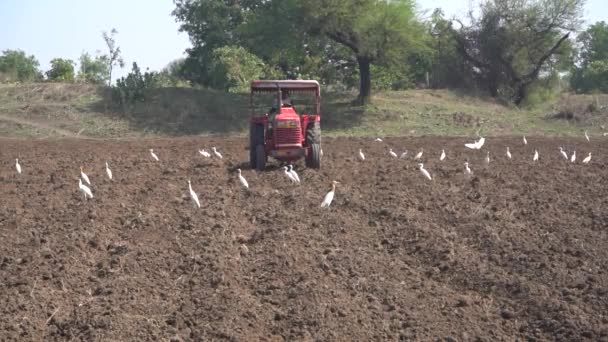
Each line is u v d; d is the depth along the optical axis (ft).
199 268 47.21
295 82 78.74
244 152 103.55
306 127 80.38
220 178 75.92
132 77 153.38
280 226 55.93
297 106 154.40
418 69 199.31
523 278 45.47
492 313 41.63
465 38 190.90
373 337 38.52
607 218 57.62
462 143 115.96
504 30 187.73
